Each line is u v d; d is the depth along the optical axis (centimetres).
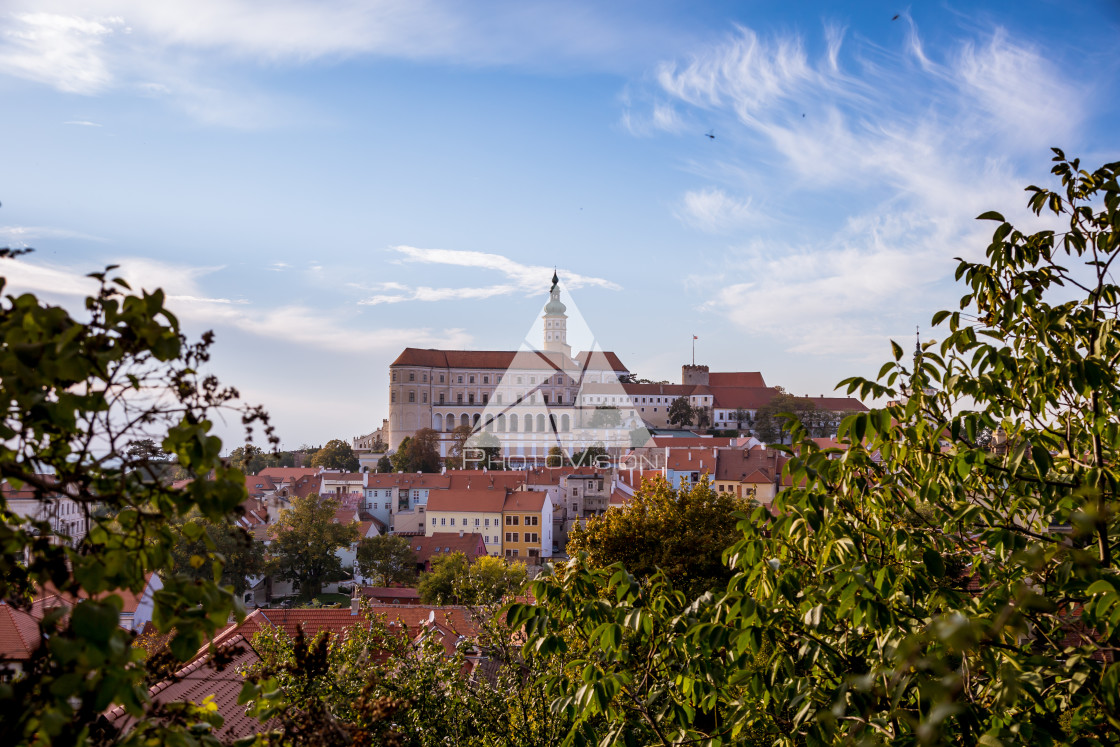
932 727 297
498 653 1048
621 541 2664
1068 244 546
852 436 470
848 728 411
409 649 1120
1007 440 521
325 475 11750
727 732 519
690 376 19262
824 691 471
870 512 540
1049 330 511
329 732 353
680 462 8494
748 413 18300
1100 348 471
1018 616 289
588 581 525
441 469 14200
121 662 241
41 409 262
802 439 537
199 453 271
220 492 272
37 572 257
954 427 470
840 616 473
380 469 14988
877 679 417
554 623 536
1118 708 342
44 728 222
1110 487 429
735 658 484
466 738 975
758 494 7969
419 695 976
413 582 7350
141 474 277
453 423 18400
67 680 228
